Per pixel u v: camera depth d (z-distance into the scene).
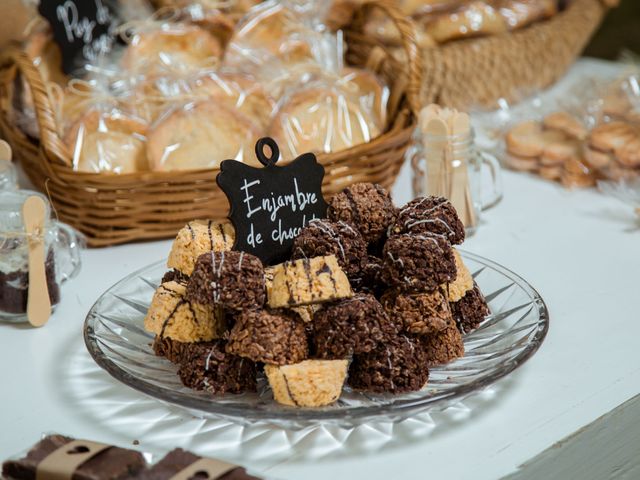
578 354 0.59
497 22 1.02
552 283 0.69
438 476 0.47
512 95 1.02
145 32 0.89
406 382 0.52
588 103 0.95
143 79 0.85
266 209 0.61
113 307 0.61
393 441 0.50
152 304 0.56
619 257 0.74
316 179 0.63
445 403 0.49
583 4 1.10
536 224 0.80
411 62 0.83
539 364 0.58
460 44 0.98
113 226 0.75
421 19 1.02
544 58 1.04
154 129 0.78
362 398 0.52
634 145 0.83
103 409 0.54
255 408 0.48
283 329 0.51
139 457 0.46
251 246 0.60
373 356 0.52
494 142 0.95
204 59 0.90
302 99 0.81
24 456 0.46
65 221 0.76
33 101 0.75
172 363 0.56
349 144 0.81
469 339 0.59
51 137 0.73
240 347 0.51
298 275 0.52
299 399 0.50
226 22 0.91
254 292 0.53
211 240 0.59
